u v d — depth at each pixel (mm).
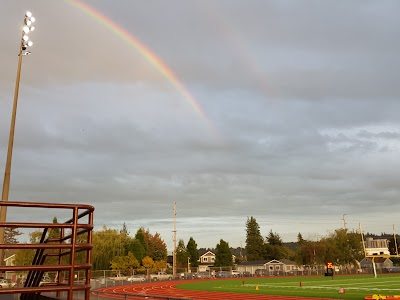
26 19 18484
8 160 16500
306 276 88125
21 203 4262
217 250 131625
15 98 17641
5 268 4094
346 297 32719
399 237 155750
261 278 80625
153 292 43188
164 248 126375
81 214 5156
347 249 112562
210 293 41062
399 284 50969
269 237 158250
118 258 91375
